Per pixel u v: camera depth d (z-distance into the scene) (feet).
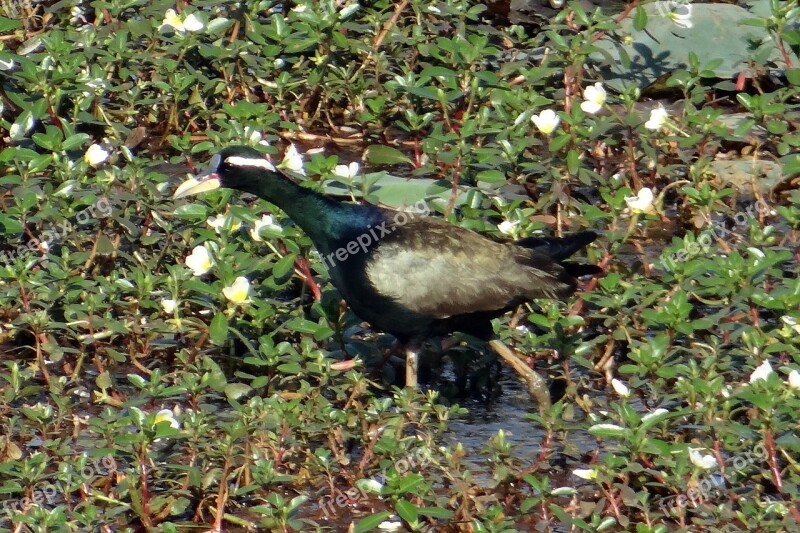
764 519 33.83
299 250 43.65
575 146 50.49
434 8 58.29
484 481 37.14
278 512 33.53
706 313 45.11
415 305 41.04
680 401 39.63
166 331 42.27
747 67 59.98
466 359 44.27
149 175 47.62
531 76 53.78
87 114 51.70
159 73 55.98
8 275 42.52
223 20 56.39
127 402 38.55
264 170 42.14
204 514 36.06
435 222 42.27
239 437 36.04
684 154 52.75
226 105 52.65
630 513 35.58
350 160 55.93
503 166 49.60
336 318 42.57
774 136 54.08
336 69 56.95
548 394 42.06
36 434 39.32
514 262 41.42
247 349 43.45
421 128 54.08
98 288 43.60
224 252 42.52
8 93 51.85
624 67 59.77
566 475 37.70
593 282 45.55
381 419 37.93
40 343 41.88
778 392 36.19
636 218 45.37
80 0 59.31
